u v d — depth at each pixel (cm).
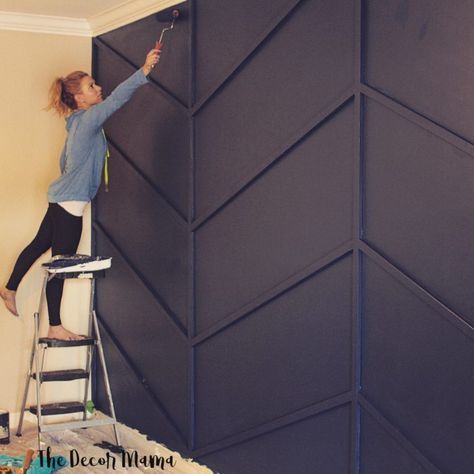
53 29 594
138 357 559
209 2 470
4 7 565
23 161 595
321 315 394
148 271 544
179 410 509
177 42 502
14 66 589
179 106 498
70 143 525
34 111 595
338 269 384
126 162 567
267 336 430
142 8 536
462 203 321
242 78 444
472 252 317
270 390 429
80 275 510
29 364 565
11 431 580
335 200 383
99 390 618
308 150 399
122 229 577
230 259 457
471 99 315
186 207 497
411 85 341
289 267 414
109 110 503
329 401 387
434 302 331
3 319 594
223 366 466
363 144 367
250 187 440
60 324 546
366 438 371
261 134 430
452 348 327
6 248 592
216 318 471
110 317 596
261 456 438
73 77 539
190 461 494
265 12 424
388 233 355
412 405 346
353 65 371
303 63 401
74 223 537
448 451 330
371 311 366
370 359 367
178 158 505
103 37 596
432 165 333
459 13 319
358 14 364
